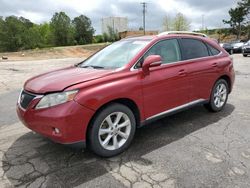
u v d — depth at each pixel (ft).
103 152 12.98
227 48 99.09
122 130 13.85
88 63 16.39
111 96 12.68
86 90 12.12
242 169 11.98
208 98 18.74
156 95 14.75
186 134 16.02
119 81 13.20
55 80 12.86
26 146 14.71
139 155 13.48
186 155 13.37
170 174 11.69
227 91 20.63
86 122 12.12
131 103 14.07
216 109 19.79
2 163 12.89
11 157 13.47
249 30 211.00
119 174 11.78
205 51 18.62
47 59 107.76
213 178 11.33
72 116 11.69
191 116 19.21
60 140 11.80
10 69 58.08
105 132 12.98
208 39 19.42
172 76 15.47
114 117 13.39
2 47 230.27
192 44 17.74
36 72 51.78
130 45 15.92
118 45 16.84
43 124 11.99
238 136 15.60
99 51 17.74
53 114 11.68
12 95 28.73
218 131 16.40
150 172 11.89
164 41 16.05
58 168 12.36
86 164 12.67
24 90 13.41
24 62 83.61
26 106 12.67
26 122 12.69
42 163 12.84
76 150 14.06
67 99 11.74
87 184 11.10
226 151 13.70
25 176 11.75
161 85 14.89
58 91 11.84
